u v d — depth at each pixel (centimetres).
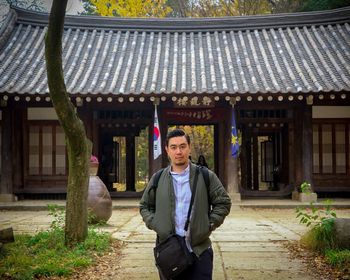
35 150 1759
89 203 1048
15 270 592
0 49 1784
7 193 1658
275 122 1777
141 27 1991
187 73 1684
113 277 602
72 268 622
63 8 666
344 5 2378
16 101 1711
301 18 1958
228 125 1700
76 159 750
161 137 1736
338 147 1758
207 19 1975
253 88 1567
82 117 1716
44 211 1487
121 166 2842
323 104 1723
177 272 362
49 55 680
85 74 1669
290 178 1769
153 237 904
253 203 1574
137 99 1573
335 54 1770
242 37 1919
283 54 1786
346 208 1508
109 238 827
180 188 388
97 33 1983
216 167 1861
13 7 1941
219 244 835
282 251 768
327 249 708
